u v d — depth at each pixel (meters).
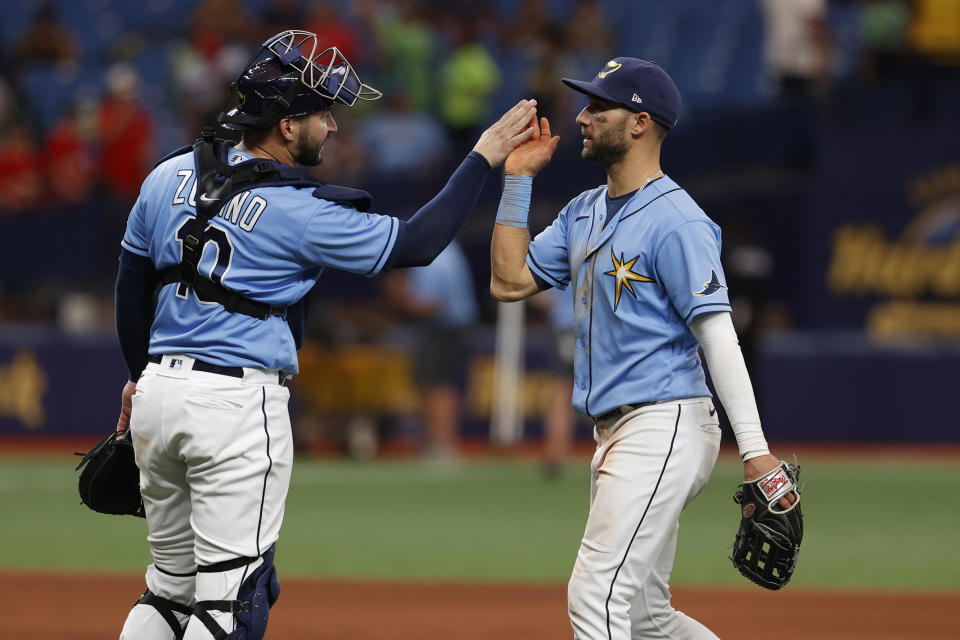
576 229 17.78
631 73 17.11
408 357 62.38
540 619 26.45
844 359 65.19
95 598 28.48
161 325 16.53
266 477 16.23
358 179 68.56
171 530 17.05
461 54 79.00
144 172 72.69
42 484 51.50
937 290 65.56
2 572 31.95
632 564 16.55
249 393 16.12
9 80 83.25
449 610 27.38
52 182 75.56
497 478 53.75
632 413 16.88
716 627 25.91
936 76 67.69
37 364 67.62
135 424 16.50
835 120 65.44
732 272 61.56
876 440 65.44
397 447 66.94
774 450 64.19
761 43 84.75
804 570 33.03
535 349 66.94
